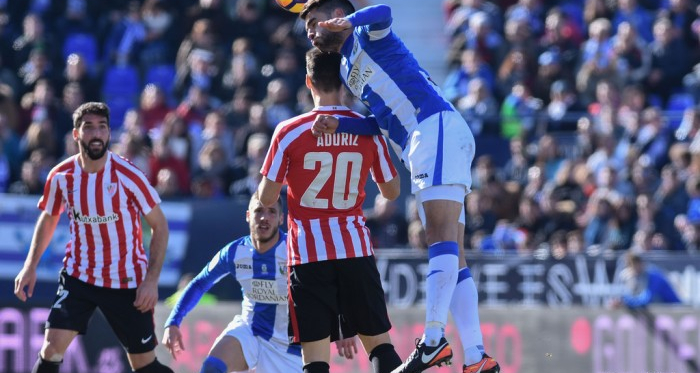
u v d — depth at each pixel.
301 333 21.80
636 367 36.69
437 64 58.16
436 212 20.58
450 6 59.56
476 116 46.66
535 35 55.91
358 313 21.97
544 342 36.84
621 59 51.22
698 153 44.41
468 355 20.92
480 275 38.59
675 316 36.66
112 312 26.33
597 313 36.94
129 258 26.33
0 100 48.38
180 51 54.06
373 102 21.31
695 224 41.94
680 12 54.72
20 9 58.03
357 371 36.31
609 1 56.34
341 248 21.69
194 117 49.22
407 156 20.92
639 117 46.38
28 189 44.25
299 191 21.69
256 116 46.59
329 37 21.45
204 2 55.97
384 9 20.45
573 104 49.28
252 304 27.55
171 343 27.33
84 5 58.47
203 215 40.44
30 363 36.56
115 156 26.16
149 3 56.69
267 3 56.91
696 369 36.47
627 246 42.03
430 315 20.09
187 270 40.22
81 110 25.52
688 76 51.88
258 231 26.83
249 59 52.34
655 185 44.44
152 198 26.19
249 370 27.45
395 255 38.28
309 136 21.44
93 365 36.62
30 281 26.66
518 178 45.31
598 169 44.94
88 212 25.84
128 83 54.69
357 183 21.83
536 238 42.41
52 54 55.28
